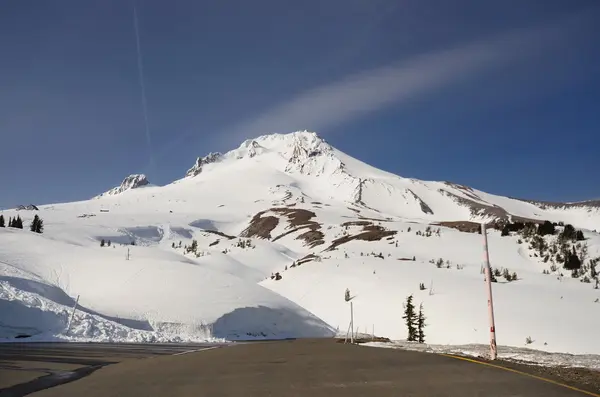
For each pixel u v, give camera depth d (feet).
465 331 170.50
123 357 63.93
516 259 334.44
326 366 52.13
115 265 186.39
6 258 176.86
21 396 34.47
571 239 359.46
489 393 34.32
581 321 174.60
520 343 155.94
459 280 239.09
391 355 65.05
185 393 35.50
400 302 209.15
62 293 150.30
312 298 238.27
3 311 93.91
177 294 163.63
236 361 58.59
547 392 34.73
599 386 38.32
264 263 419.95
